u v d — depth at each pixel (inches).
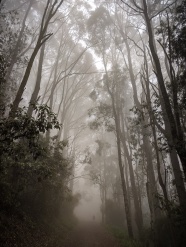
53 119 218.4
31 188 492.7
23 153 250.1
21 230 328.2
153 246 474.3
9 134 206.2
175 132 343.9
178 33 397.1
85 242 497.4
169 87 458.0
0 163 283.9
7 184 319.0
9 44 557.9
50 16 419.8
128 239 553.9
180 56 383.2
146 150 658.8
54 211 637.9
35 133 206.2
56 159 510.6
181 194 452.4
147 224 845.2
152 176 621.9
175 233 378.9
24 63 589.0
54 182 486.0
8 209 338.0
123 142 816.3
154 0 690.2
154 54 404.2
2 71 334.0
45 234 404.8
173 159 519.8
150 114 478.0
